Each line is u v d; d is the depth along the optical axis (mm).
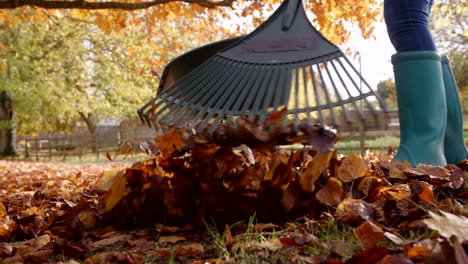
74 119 29109
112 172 2053
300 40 2125
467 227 1363
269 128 1723
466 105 17750
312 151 2219
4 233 2064
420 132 2539
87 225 2146
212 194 1895
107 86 21047
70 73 21156
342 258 1334
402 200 1810
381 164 2477
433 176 2178
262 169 1884
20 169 9562
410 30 2561
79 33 19609
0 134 21984
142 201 2041
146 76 20375
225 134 1816
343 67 1978
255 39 2203
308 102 1899
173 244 1770
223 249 1543
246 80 2062
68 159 19078
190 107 2045
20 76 19047
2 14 7859
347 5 6238
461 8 6859
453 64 17359
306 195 1869
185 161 1971
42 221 2270
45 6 5605
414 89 2531
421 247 1186
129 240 1828
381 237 1387
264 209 1885
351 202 1722
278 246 1511
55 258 1703
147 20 7867
